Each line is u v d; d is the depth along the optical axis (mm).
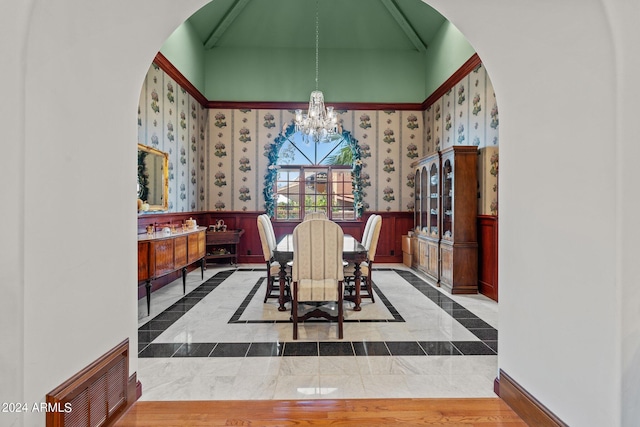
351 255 3225
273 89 6285
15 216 1130
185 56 5277
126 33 1576
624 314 1161
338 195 6426
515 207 1759
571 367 1371
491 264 3967
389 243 6371
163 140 4629
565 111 1398
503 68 1755
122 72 1682
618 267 1164
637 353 1159
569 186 1382
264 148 6297
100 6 1388
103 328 1583
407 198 6379
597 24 1202
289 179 6418
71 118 1368
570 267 1377
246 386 1999
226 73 6254
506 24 1569
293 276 2736
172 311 3449
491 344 2623
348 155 6398
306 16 5766
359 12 5711
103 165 1584
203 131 6141
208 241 5559
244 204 6320
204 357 2391
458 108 4969
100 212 1564
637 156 1160
